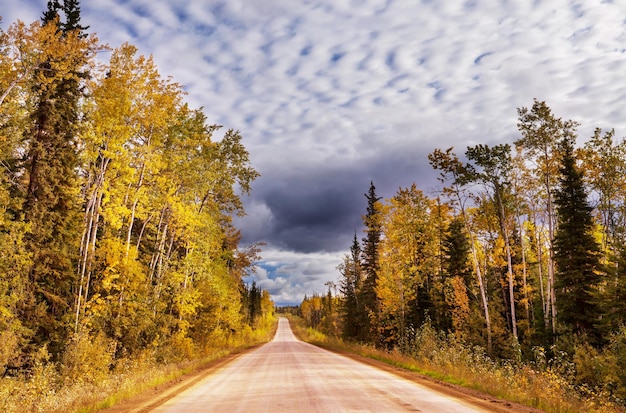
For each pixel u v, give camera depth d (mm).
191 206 26938
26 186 19625
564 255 26250
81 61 17156
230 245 43406
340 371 16875
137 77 19359
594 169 28516
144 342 22656
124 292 20875
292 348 42281
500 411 8023
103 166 18703
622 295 21891
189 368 20062
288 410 8219
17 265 17094
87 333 17312
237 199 31781
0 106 16094
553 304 27797
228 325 43688
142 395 11570
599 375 16281
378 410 8008
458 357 19172
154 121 19578
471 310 35906
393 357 23891
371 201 47844
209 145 26125
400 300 34000
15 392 12141
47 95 19016
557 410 8688
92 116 18453
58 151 19812
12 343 15391
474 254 30422
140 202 21609
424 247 36281
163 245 27656
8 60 15188
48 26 15750
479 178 29859
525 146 29891
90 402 9922
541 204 31500
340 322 69188
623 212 28281
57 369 15852
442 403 8875
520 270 37562
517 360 22469
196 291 27250
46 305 18875
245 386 12648
